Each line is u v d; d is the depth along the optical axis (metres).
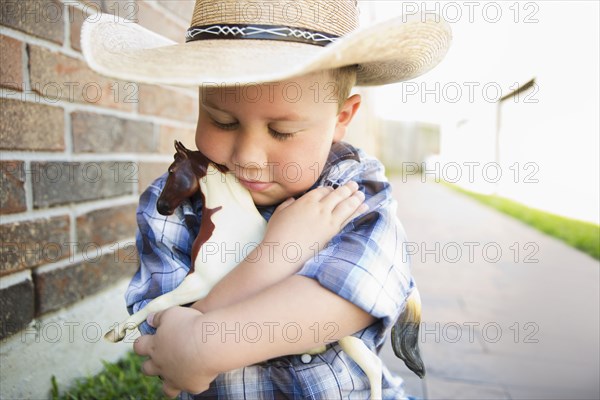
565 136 5.36
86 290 1.54
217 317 0.68
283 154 0.75
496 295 2.67
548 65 5.80
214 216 0.79
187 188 0.80
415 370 0.87
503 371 1.77
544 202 6.05
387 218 0.80
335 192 0.79
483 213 5.87
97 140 1.56
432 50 0.84
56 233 1.40
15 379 1.28
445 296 2.63
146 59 0.72
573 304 2.52
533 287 2.82
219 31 0.78
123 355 1.73
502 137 7.95
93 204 1.56
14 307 1.27
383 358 1.90
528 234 4.47
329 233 0.75
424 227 4.77
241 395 0.83
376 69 0.92
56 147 1.38
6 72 1.20
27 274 1.31
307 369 0.82
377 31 0.63
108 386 1.47
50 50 1.34
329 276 0.70
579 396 1.60
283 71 0.59
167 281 0.84
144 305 0.83
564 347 2.00
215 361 0.66
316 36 0.78
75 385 1.48
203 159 0.82
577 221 4.85
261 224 0.80
